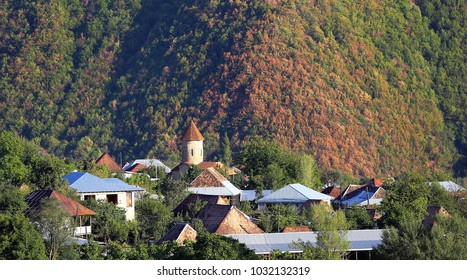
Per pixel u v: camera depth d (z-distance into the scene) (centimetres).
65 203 12100
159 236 12669
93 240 11650
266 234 11788
